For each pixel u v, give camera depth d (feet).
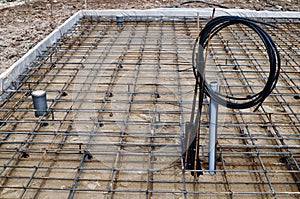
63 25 16.96
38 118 10.77
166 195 8.25
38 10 27.35
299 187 8.43
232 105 8.21
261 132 10.29
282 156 9.27
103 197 8.21
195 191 8.36
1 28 23.06
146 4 28.07
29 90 12.09
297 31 17.51
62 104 11.55
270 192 7.97
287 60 13.94
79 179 8.53
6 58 18.53
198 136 8.39
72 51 15.08
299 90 12.37
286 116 11.00
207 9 19.01
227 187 8.45
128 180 8.61
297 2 28.55
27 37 21.47
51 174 8.82
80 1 29.66
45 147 9.70
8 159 9.29
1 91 11.92
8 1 30.14
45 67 13.80
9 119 10.79
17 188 8.34
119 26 17.87
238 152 9.27
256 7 26.73
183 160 8.96
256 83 12.84
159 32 17.08
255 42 16.11
